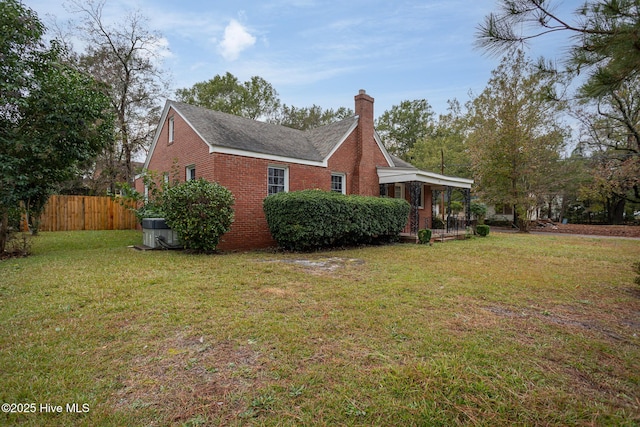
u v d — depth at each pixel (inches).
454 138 1150.3
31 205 358.3
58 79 324.5
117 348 119.5
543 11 116.0
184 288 199.8
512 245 462.0
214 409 85.1
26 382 96.4
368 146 559.5
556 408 86.0
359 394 91.4
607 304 179.3
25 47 323.6
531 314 160.9
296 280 224.2
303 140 561.3
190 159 444.5
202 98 1024.9
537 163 789.9
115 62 714.8
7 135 314.3
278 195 381.7
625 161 795.4
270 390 93.4
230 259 310.7
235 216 398.9
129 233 568.1
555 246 456.8
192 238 338.3
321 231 371.2
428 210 676.7
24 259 304.8
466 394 91.5
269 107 1179.3
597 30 111.6
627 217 1090.7
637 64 111.0
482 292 198.7
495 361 110.6
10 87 297.4
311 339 127.0
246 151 411.2
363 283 217.3
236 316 151.8
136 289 196.7
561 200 1159.6
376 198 465.7
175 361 110.3
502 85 776.3
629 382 99.3
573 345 124.0
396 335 131.3
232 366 106.9
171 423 79.8
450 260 319.6
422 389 93.7
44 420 80.4
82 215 632.4
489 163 824.9
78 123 339.3
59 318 148.6
